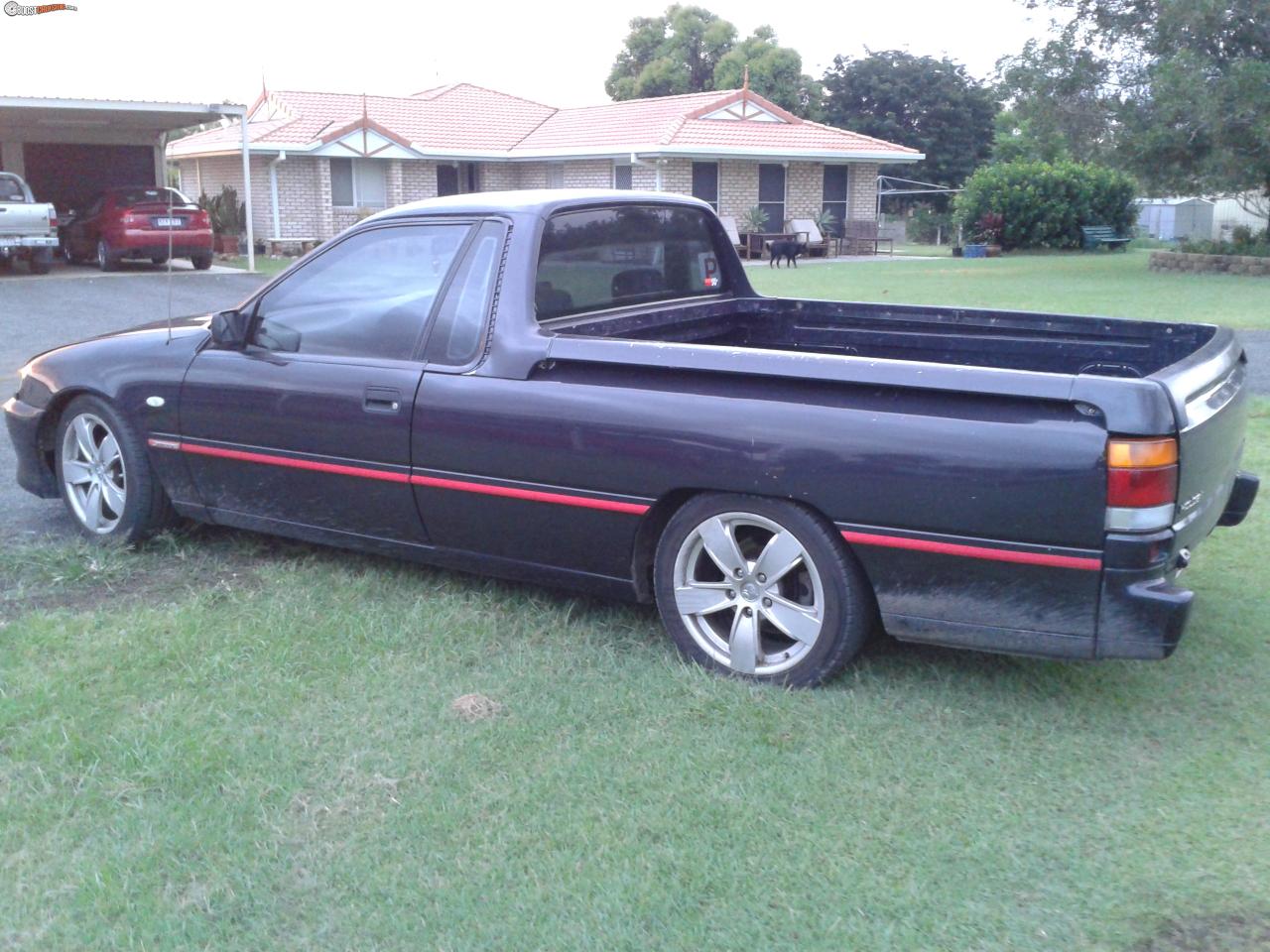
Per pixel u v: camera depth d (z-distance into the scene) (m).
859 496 3.97
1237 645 4.63
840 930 2.94
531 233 4.73
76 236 23.75
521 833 3.35
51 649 4.57
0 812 3.46
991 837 3.33
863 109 55.66
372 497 5.00
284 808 3.48
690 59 62.78
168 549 5.84
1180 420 3.65
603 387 4.41
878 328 5.61
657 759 3.76
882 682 4.32
